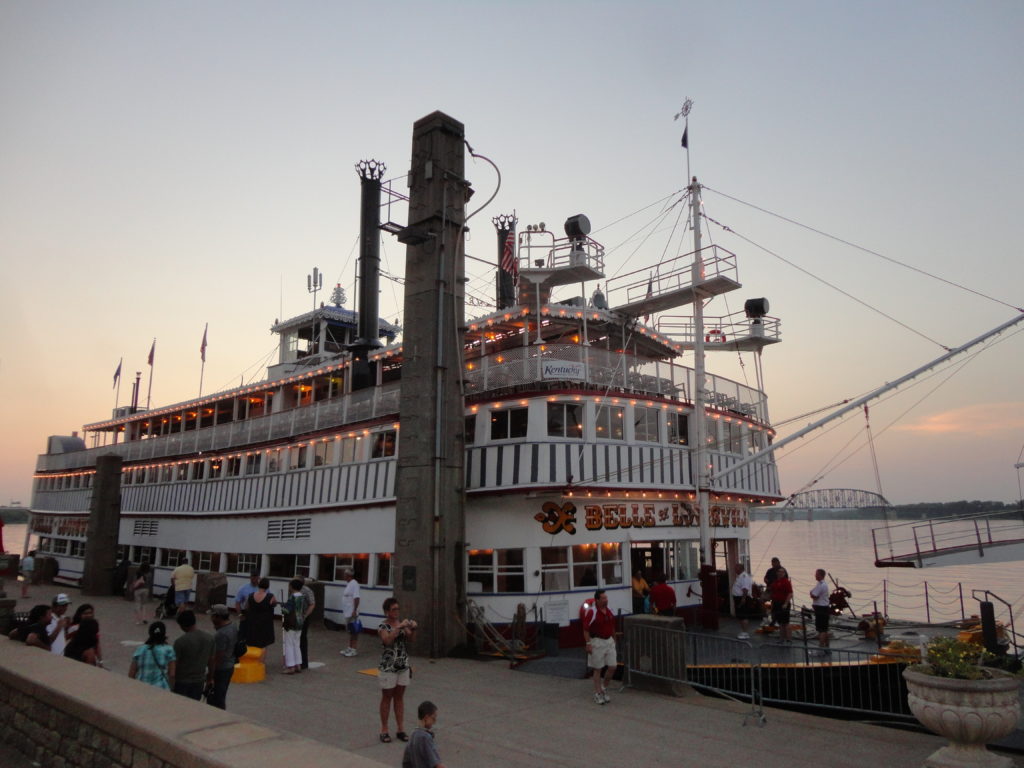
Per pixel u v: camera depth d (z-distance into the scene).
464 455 21.03
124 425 46.53
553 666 17.16
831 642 18.31
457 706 13.31
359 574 24.75
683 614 23.42
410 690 14.71
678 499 23.97
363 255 30.61
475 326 25.39
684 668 13.87
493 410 22.91
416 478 20.36
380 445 25.31
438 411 20.42
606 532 21.83
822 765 10.01
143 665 9.35
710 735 11.42
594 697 13.66
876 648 17.06
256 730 6.20
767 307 28.12
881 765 9.98
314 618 24.59
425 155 22.16
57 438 52.78
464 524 20.56
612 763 10.09
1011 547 19.45
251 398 36.72
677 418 25.03
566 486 20.58
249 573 30.03
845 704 14.35
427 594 19.34
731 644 17.91
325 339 37.62
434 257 21.39
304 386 34.16
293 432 30.02
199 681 9.68
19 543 159.62
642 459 22.95
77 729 7.34
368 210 31.16
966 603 46.62
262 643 15.91
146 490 39.59
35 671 8.70
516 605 20.64
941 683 9.06
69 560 44.47
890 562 20.55
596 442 21.98
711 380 26.33
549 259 23.56
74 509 45.28
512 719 12.38
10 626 15.91
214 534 32.84
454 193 21.92
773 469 29.34
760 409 28.83
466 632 19.73
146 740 6.17
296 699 13.81
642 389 24.03
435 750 7.78
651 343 27.53
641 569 23.78
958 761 8.92
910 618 39.78
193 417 40.78
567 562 21.02
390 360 29.45
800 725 11.95
